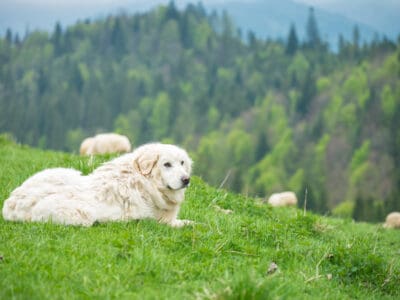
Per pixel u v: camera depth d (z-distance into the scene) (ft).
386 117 401.29
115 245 23.67
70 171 28.94
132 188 28.19
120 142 66.49
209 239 26.05
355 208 237.86
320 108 448.24
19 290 18.88
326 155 393.29
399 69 437.17
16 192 27.43
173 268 22.13
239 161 408.26
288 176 388.16
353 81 443.32
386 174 360.28
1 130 458.09
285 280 23.09
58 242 23.56
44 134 458.50
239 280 19.67
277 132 433.89
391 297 25.67
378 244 40.47
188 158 29.55
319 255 28.02
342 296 23.84
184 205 34.83
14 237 23.66
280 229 31.58
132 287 20.39
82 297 19.13
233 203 39.11
